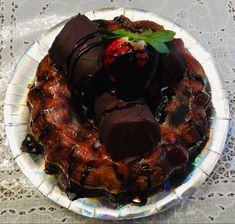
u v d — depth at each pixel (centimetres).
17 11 34
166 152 27
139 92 25
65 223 27
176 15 35
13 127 29
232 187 29
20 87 30
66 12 35
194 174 28
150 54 24
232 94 32
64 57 27
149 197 27
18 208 28
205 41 34
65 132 27
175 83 28
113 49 24
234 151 30
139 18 32
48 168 28
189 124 27
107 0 35
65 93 28
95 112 27
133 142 25
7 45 33
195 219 28
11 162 29
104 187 27
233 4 35
